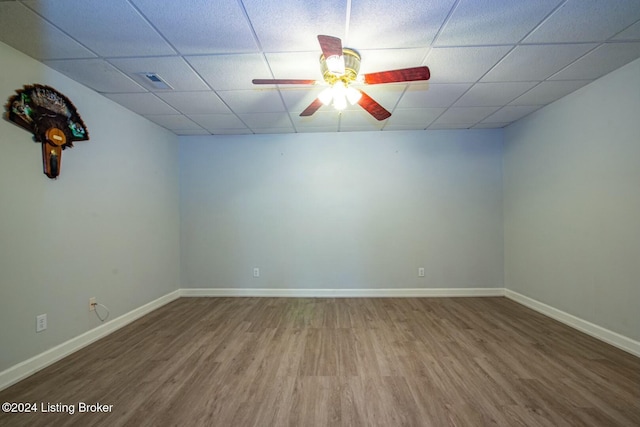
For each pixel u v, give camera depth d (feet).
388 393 5.97
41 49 6.43
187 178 13.38
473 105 10.09
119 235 9.61
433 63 7.20
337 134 13.19
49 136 7.11
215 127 12.24
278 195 13.29
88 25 5.65
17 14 5.30
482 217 12.97
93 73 7.54
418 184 13.07
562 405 5.55
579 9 5.34
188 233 13.35
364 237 13.15
